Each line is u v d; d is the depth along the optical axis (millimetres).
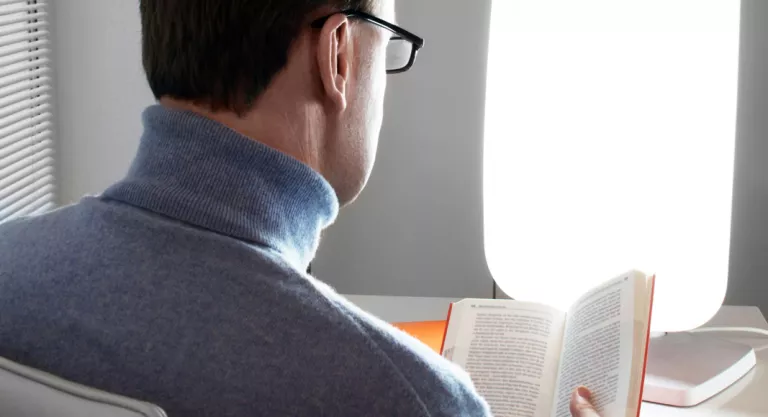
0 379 489
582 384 821
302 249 562
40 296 518
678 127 881
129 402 453
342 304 517
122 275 504
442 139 1450
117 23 1298
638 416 759
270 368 478
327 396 476
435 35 1404
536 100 915
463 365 924
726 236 936
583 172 917
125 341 489
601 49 879
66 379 492
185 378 479
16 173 1209
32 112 1256
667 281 937
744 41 1316
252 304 490
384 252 1530
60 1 1300
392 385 486
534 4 894
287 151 579
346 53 590
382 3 632
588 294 905
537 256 967
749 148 1354
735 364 1036
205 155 526
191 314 488
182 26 550
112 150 1358
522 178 944
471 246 1498
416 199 1491
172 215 516
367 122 638
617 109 889
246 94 554
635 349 786
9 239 561
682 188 899
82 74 1328
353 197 669
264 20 538
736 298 1419
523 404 875
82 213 548
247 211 524
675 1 851
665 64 867
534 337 921
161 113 545
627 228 924
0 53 1155
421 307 1282
